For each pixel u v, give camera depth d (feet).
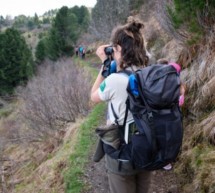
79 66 99.14
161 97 7.20
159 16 23.84
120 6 90.99
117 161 8.19
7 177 33.73
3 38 127.75
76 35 164.86
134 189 8.84
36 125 39.58
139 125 7.48
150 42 40.06
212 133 13.57
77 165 19.65
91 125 28.63
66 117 39.24
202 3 16.98
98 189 16.24
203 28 17.89
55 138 35.58
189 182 13.20
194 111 16.42
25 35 348.18
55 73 82.33
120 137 8.02
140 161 7.69
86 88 43.37
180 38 20.01
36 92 49.52
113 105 7.91
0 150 42.78
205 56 17.35
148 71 7.54
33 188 22.66
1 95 125.90
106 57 8.52
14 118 68.44
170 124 7.46
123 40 7.94
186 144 15.02
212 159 12.60
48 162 26.55
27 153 41.01
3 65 126.82
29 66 132.46
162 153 7.55
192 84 17.54
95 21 127.85
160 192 13.64
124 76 7.83
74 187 17.07
